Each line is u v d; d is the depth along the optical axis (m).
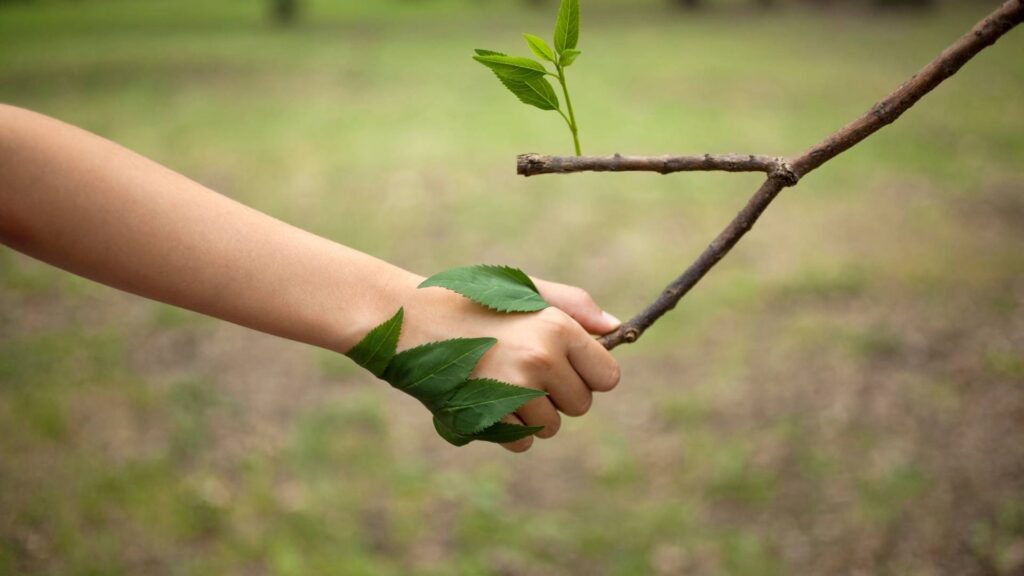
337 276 0.94
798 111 9.45
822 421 3.74
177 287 0.90
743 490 3.35
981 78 10.93
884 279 5.07
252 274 0.91
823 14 18.92
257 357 4.36
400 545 3.12
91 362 4.25
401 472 3.49
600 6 22.66
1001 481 3.29
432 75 12.12
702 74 11.88
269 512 3.25
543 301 0.95
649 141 8.27
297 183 7.05
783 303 4.81
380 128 8.91
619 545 3.12
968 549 3.00
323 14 21.44
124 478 3.37
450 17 20.67
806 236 5.80
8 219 0.86
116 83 11.52
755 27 17.31
